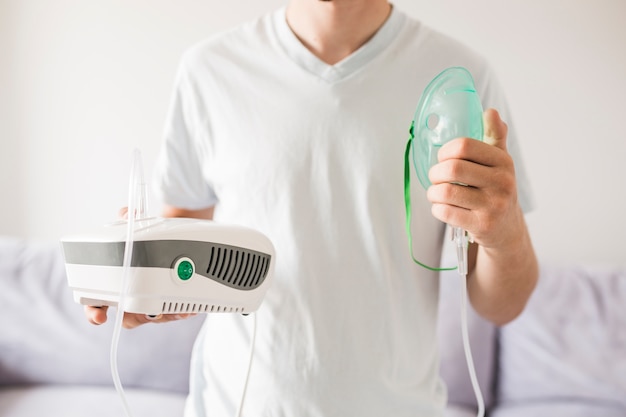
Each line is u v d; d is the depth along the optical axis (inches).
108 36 96.4
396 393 35.3
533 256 36.9
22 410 77.4
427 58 37.0
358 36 36.9
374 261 35.4
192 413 38.7
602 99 90.4
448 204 27.9
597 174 91.5
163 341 85.1
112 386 84.9
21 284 87.4
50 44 97.6
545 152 91.9
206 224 28.2
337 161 36.1
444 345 83.4
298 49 37.3
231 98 38.2
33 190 100.0
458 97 29.1
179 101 40.3
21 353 84.5
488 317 40.4
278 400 35.2
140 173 29.7
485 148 26.9
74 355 84.4
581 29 89.7
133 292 26.5
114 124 97.6
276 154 36.5
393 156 35.8
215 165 39.2
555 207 92.5
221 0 93.7
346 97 36.2
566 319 82.8
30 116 99.0
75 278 28.8
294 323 35.3
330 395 34.9
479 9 90.2
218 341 37.8
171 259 26.7
